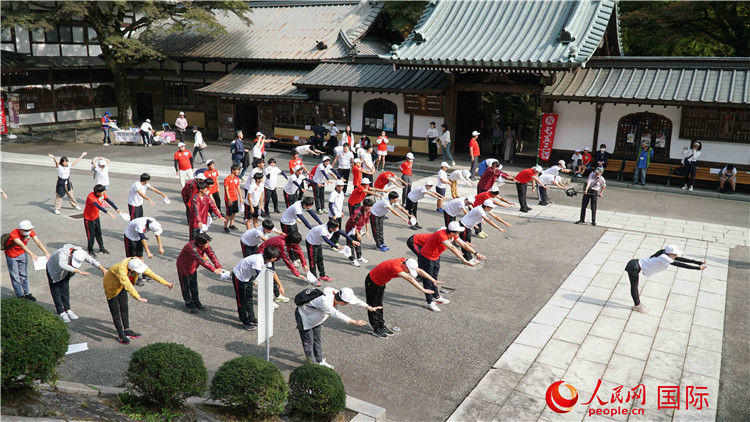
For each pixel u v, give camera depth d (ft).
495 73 79.46
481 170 56.95
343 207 61.16
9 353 19.95
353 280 39.34
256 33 111.86
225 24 117.08
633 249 47.21
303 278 34.01
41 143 97.86
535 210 59.93
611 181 73.36
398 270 30.07
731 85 65.67
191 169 64.49
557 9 76.13
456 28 80.28
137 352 21.97
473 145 73.92
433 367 28.02
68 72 113.19
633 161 72.28
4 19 84.64
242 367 22.16
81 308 33.32
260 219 54.34
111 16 100.63
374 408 23.71
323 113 94.43
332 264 42.57
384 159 82.53
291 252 37.50
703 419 24.17
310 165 82.79
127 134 98.27
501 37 75.77
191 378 21.43
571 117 75.66
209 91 99.71
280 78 100.53
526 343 30.68
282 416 22.98
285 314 33.60
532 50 71.61
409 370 27.68
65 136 104.06
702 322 33.55
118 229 49.42
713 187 69.31
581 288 38.68
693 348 30.37
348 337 31.09
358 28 102.06
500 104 112.47
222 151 94.07
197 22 102.58
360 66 93.56
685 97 65.62
